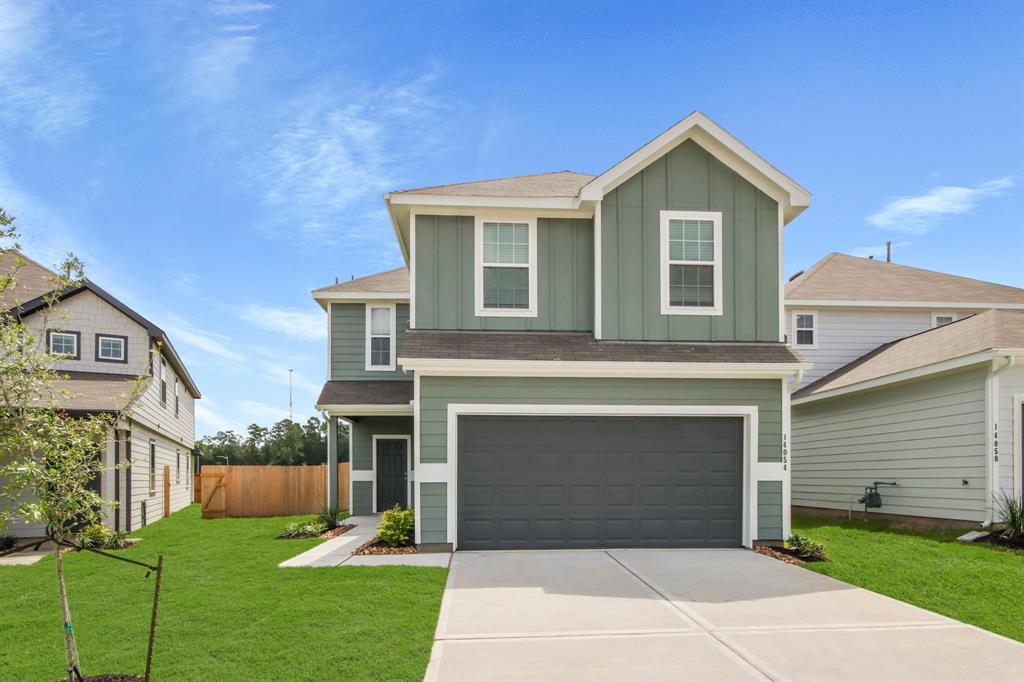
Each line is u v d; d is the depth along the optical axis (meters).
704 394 11.41
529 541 11.15
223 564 10.30
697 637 6.52
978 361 11.79
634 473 11.37
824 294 19.81
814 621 7.05
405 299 18.56
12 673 5.81
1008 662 5.89
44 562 11.27
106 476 14.95
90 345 16.70
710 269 12.24
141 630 6.82
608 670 5.67
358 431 18.92
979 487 12.05
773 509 11.34
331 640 6.34
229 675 5.58
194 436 28.91
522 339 11.91
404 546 11.17
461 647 6.24
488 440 11.23
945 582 8.57
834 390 16.23
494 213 12.37
